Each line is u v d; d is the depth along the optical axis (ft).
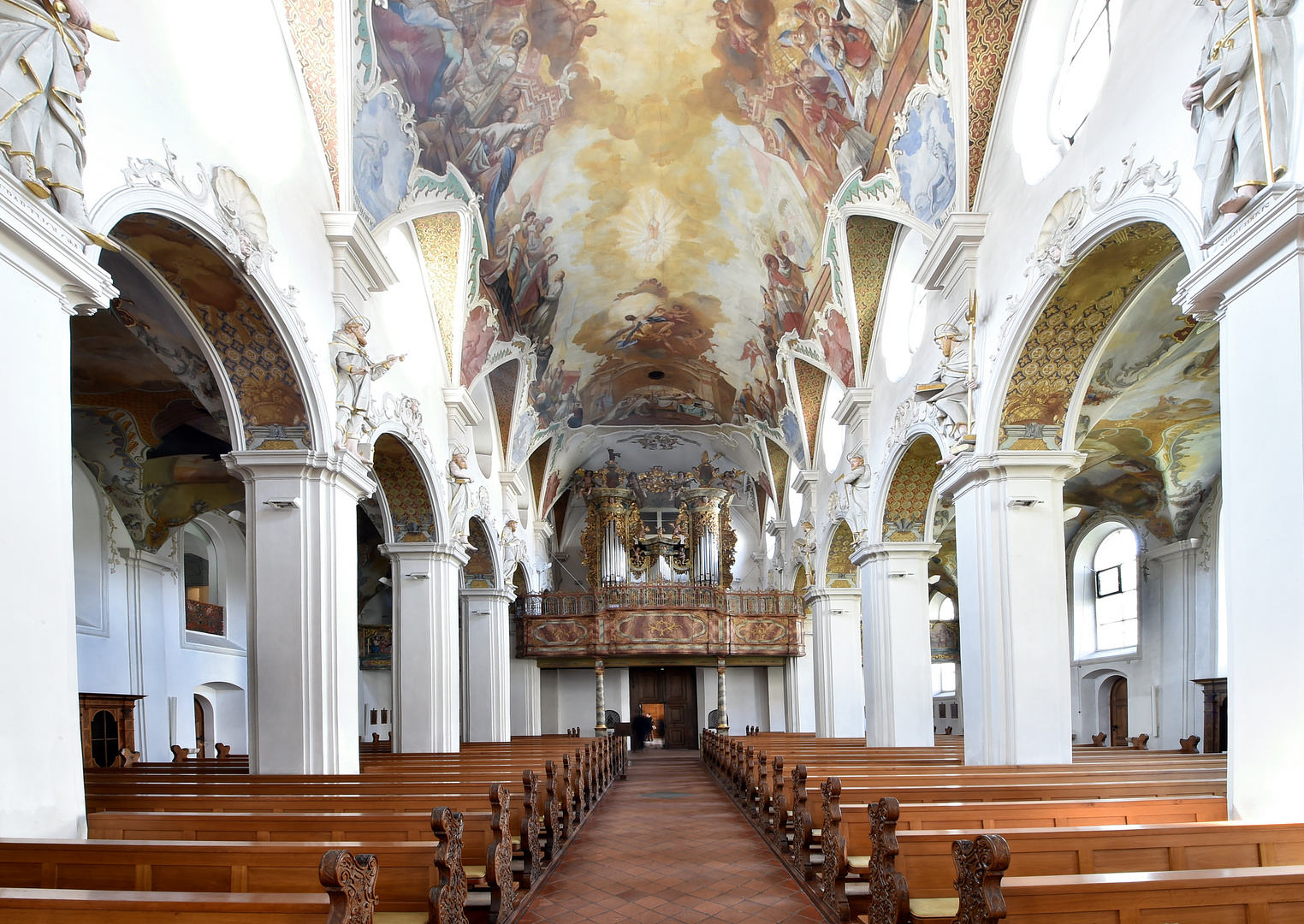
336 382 34.32
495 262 55.98
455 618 51.60
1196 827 16.51
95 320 35.91
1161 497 60.08
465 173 47.67
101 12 20.75
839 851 21.01
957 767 32.65
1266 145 18.19
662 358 87.15
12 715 16.11
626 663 95.40
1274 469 18.38
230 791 27.09
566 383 82.28
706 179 58.75
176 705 58.65
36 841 15.49
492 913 19.81
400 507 49.08
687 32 47.06
